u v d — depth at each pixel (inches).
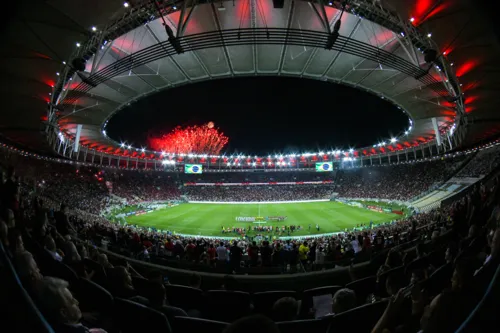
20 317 73.5
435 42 695.7
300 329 153.3
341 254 550.6
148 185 3331.7
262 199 3299.7
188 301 242.7
